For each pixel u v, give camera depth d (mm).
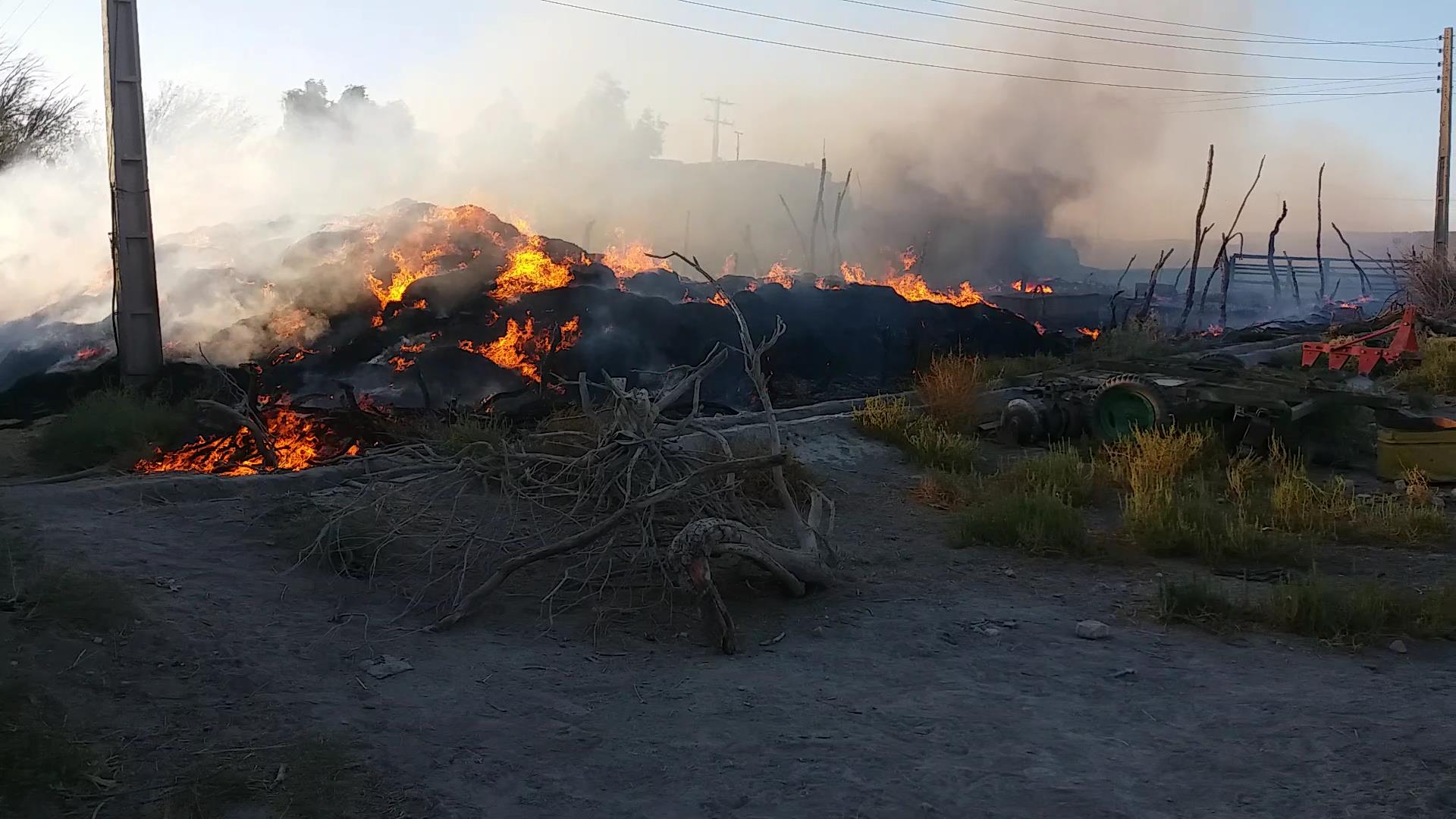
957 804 4047
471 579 6695
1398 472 10383
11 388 12242
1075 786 4191
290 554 6805
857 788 4156
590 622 6199
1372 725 4711
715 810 4000
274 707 4730
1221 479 10133
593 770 4309
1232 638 6047
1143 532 7984
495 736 4609
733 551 6246
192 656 5148
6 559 5777
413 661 5453
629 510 6379
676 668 5547
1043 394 12742
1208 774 4301
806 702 5066
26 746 3971
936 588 7043
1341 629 6043
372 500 7352
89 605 5305
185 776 4043
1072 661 5684
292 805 3875
